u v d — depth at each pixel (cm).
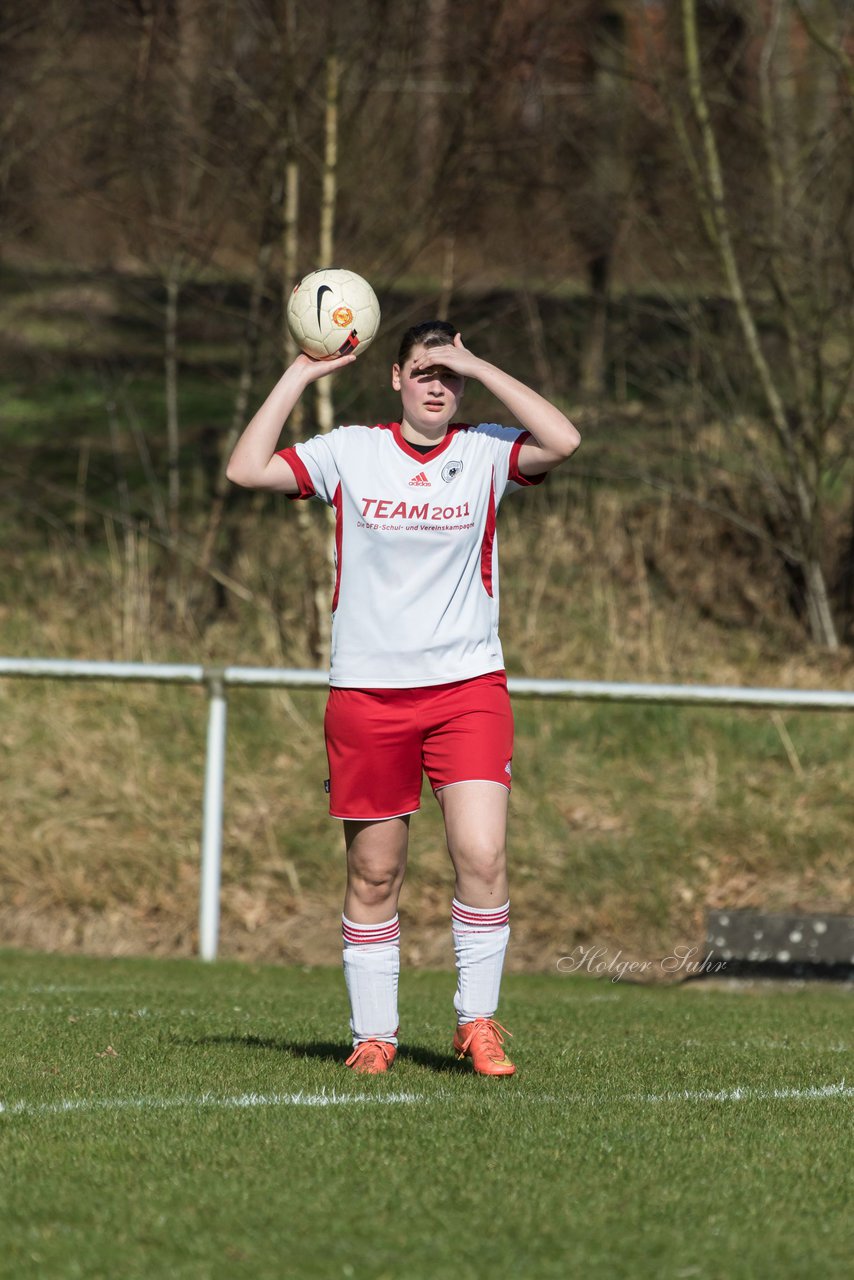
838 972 3072
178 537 4897
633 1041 2039
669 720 4153
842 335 4550
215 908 3098
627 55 4444
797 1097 1606
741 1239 1078
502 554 4997
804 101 4691
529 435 1617
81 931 3484
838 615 4928
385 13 4178
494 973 1672
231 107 4303
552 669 4491
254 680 3059
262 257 4484
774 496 4706
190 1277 980
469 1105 1483
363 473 1597
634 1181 1217
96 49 4619
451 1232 1073
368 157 4347
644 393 5353
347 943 1691
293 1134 1341
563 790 3844
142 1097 1516
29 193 4869
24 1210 1113
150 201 4547
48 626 4631
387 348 4478
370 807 1625
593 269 4853
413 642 1587
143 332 5581
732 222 4481
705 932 3219
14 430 5994
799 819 3650
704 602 4925
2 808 3788
